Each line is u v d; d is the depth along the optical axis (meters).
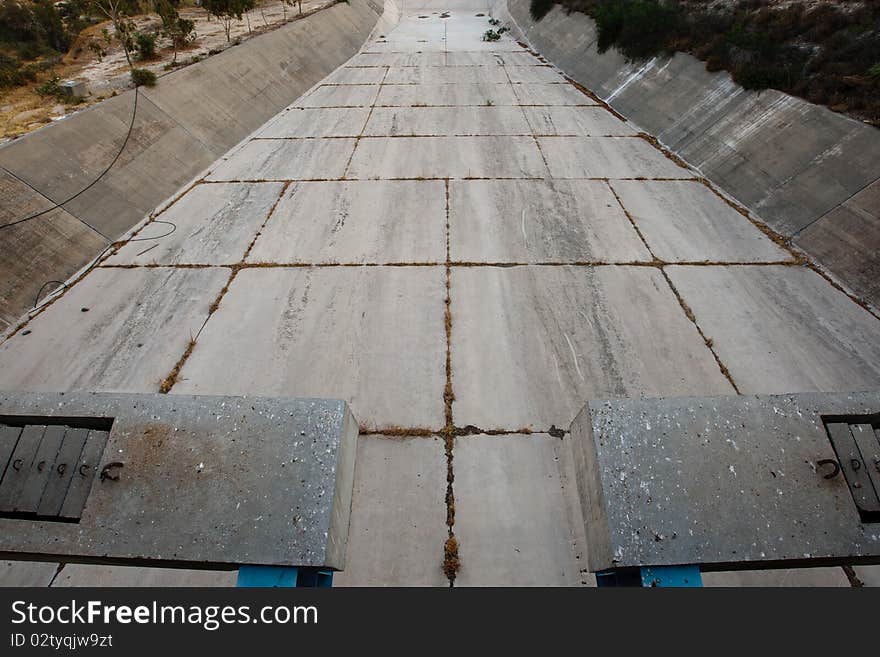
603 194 7.84
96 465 2.61
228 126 9.80
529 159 8.84
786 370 4.97
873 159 6.46
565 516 3.94
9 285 5.83
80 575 3.60
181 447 2.66
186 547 2.41
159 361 5.15
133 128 8.36
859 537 2.40
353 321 5.59
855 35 7.93
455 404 4.72
